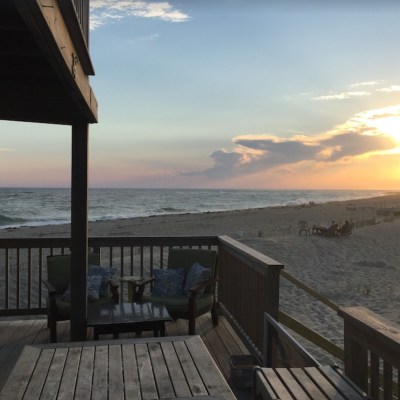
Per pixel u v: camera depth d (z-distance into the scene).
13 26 2.21
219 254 5.30
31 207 54.06
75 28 2.38
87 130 4.10
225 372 3.52
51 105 3.79
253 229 26.80
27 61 2.97
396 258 14.80
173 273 4.94
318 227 21.95
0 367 3.34
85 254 4.10
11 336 4.40
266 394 2.13
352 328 2.24
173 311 4.41
